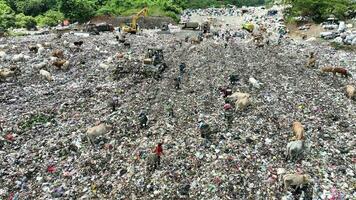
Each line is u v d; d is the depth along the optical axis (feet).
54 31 205.77
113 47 149.07
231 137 70.79
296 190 55.77
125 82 104.37
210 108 85.05
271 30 210.38
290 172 59.67
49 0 250.37
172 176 59.47
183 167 61.67
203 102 88.48
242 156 64.34
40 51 136.46
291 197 54.60
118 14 252.62
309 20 202.59
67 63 119.03
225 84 101.71
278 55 138.82
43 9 247.09
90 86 102.01
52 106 86.79
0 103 89.10
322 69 115.55
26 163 63.72
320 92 96.48
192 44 161.38
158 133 73.05
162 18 240.12
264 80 105.60
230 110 83.05
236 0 385.91
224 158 63.72
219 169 60.70
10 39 164.35
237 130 73.51
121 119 79.41
